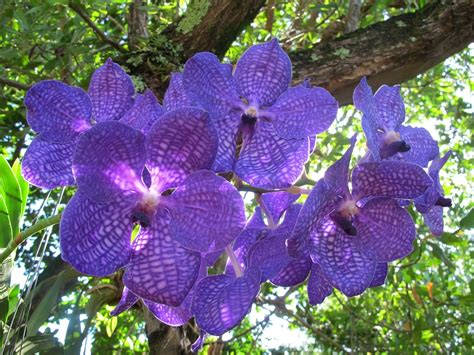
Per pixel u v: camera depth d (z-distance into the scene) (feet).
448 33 1.86
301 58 1.81
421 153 1.12
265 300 2.85
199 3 1.81
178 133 0.85
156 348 1.69
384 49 1.82
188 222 0.88
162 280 0.87
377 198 0.99
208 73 1.00
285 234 0.96
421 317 2.59
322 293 1.04
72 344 1.34
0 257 1.08
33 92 0.99
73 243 0.83
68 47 2.13
